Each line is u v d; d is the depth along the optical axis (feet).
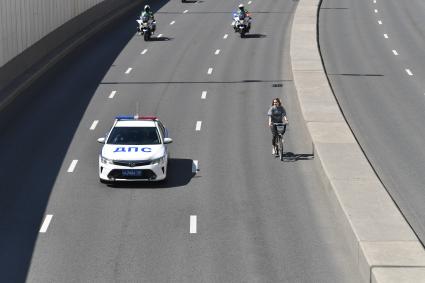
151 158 232.32
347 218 191.72
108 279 171.53
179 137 288.92
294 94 355.15
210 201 222.69
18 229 201.77
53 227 202.90
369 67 418.72
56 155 265.95
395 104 340.80
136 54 442.91
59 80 378.32
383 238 178.40
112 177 232.32
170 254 185.47
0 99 332.60
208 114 321.93
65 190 231.50
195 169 251.80
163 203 221.05
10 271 176.55
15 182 238.68
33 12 396.37
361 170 232.73
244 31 493.77
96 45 466.29
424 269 161.89
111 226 203.51
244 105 336.49
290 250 187.83
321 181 238.27
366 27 538.88
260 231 200.54
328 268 177.47
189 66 414.21
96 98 345.31
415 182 238.89
